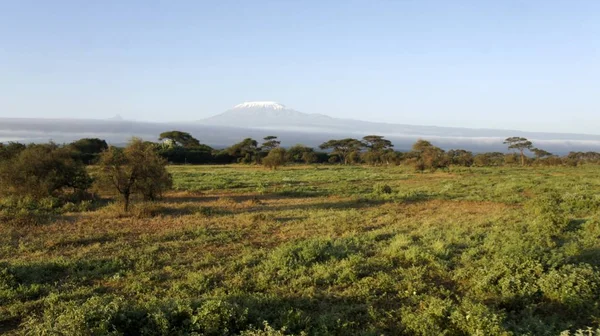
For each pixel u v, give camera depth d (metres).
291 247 9.68
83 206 16.89
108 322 5.46
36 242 10.69
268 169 52.12
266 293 7.25
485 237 11.09
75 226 12.90
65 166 19.16
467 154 65.69
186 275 8.16
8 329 5.89
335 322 5.98
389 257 9.37
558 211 15.39
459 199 20.42
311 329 5.80
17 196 17.47
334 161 79.75
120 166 16.55
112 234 11.68
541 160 69.44
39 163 18.28
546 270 7.94
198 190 25.45
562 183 28.08
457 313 5.83
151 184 17.38
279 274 8.12
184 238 11.40
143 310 6.07
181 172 43.91
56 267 8.56
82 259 9.16
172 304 6.26
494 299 6.94
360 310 6.57
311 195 23.17
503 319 6.00
